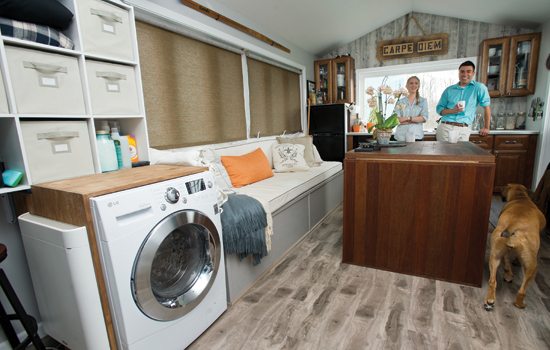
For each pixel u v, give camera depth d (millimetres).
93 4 1390
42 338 1485
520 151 3686
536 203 2545
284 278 1989
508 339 1362
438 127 3539
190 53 2447
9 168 1239
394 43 4551
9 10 1100
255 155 2871
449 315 1544
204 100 2627
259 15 3131
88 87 1381
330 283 1902
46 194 1173
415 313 1571
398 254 1982
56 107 1265
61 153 1296
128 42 1566
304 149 3492
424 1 3906
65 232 1027
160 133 2209
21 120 1271
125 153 1616
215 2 2641
